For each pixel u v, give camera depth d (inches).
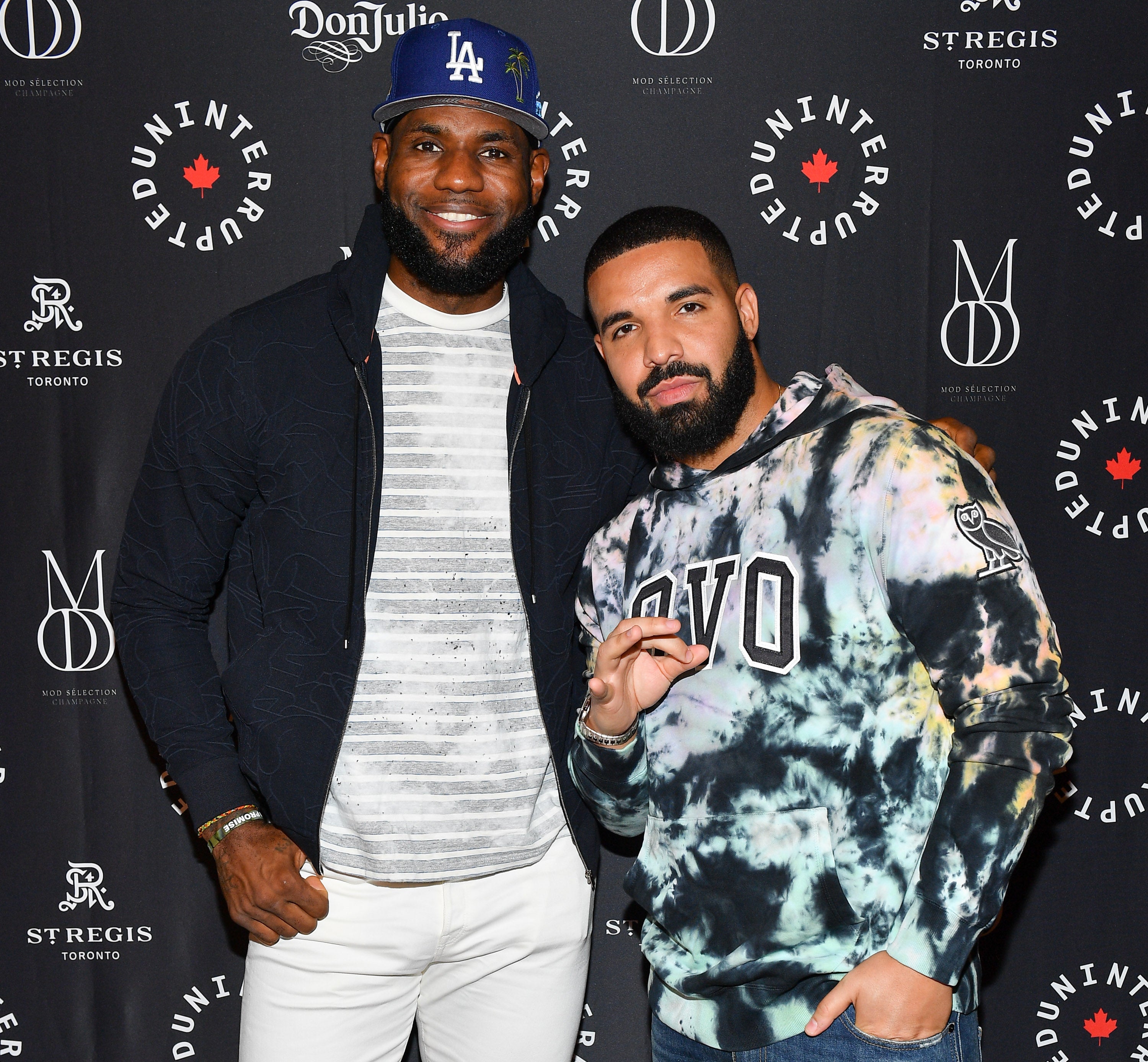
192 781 58.9
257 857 58.1
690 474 54.4
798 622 48.6
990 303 75.9
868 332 75.8
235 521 61.0
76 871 76.1
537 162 62.5
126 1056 76.9
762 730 49.2
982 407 76.4
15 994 76.3
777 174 74.9
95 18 73.0
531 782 59.1
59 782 75.8
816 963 47.7
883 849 46.9
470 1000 63.9
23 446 74.7
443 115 57.1
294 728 57.5
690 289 51.5
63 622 75.3
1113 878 78.0
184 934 76.6
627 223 53.9
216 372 58.1
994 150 75.3
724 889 50.1
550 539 60.7
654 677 52.2
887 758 47.2
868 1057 46.8
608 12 73.7
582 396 63.8
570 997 64.1
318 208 74.1
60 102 73.3
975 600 44.5
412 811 56.9
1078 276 76.0
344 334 58.8
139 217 73.9
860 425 49.2
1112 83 75.2
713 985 49.8
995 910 43.5
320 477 58.1
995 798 43.2
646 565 55.1
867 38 74.5
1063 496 76.8
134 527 60.7
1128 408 76.5
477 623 58.2
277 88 73.6
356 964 60.0
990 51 74.9
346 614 57.5
